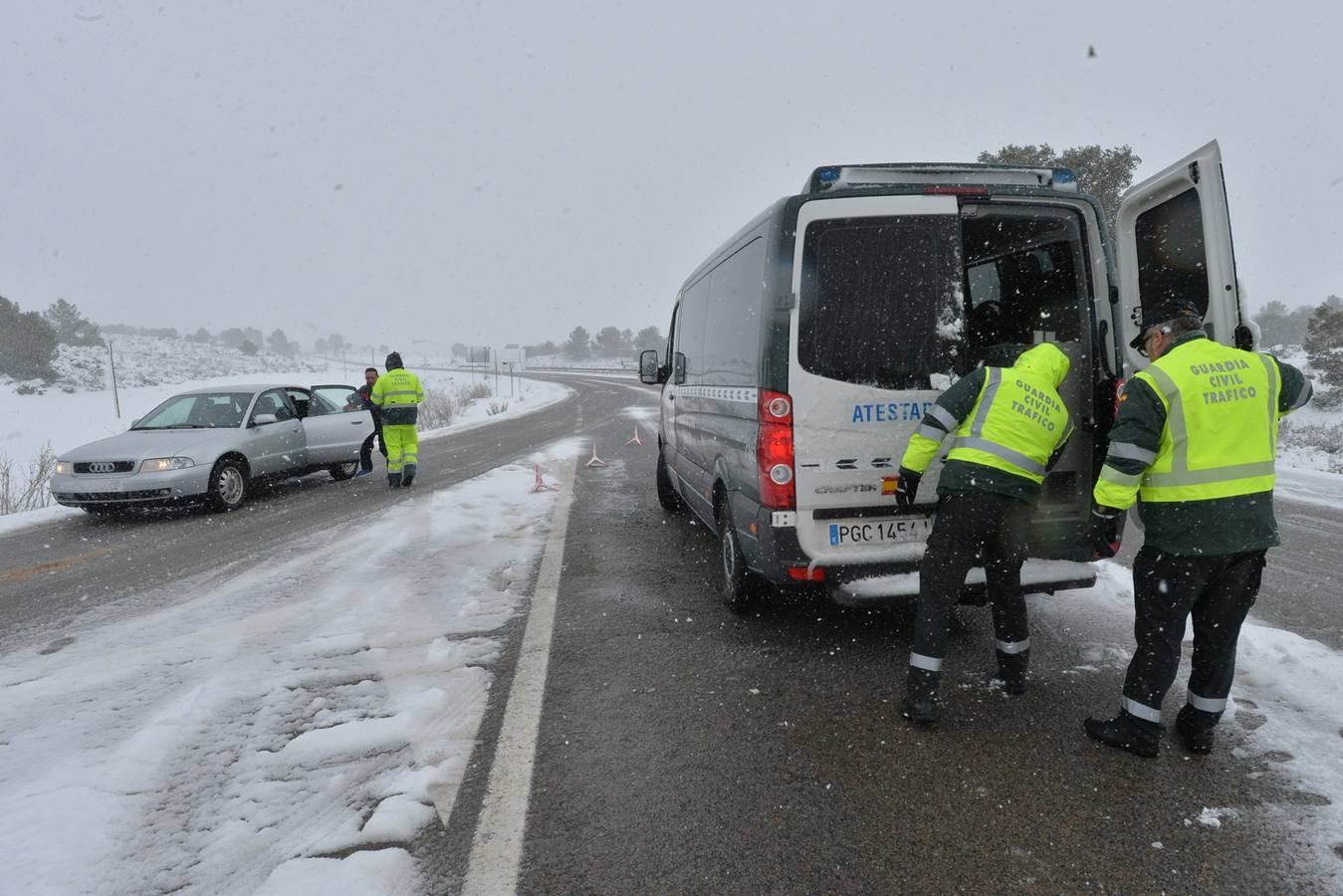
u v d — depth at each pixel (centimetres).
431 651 402
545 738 305
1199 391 271
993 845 233
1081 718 317
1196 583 273
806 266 362
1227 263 325
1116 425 281
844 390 364
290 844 238
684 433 611
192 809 258
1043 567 376
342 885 218
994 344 435
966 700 336
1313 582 505
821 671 371
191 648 412
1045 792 261
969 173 378
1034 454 314
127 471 801
